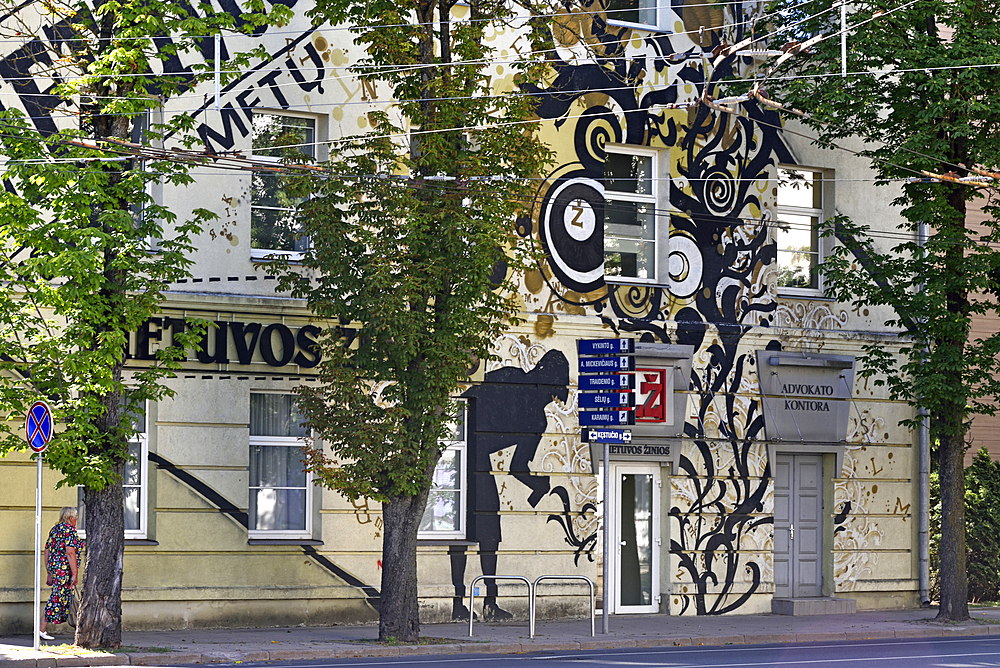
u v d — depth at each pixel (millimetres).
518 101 18734
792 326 25172
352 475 17875
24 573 18844
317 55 21391
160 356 17000
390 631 18391
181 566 19891
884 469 25891
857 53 22109
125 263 16297
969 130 21156
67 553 17828
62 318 19094
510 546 22344
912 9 21922
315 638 18750
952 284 22219
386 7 18312
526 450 22641
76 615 18250
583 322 23188
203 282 20328
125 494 19828
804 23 23219
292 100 21172
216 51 17750
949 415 22766
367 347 18156
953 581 22828
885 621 22953
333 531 21016
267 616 20359
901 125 22812
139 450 19938
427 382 17906
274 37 21062
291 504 21141
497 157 18609
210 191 20484
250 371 20594
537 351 22859
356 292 17969
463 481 22359
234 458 20391
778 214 25594
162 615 19656
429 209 18188
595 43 23281
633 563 23625
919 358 22875
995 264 22250
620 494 23578
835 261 23094
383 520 19922
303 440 19266
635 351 23453
